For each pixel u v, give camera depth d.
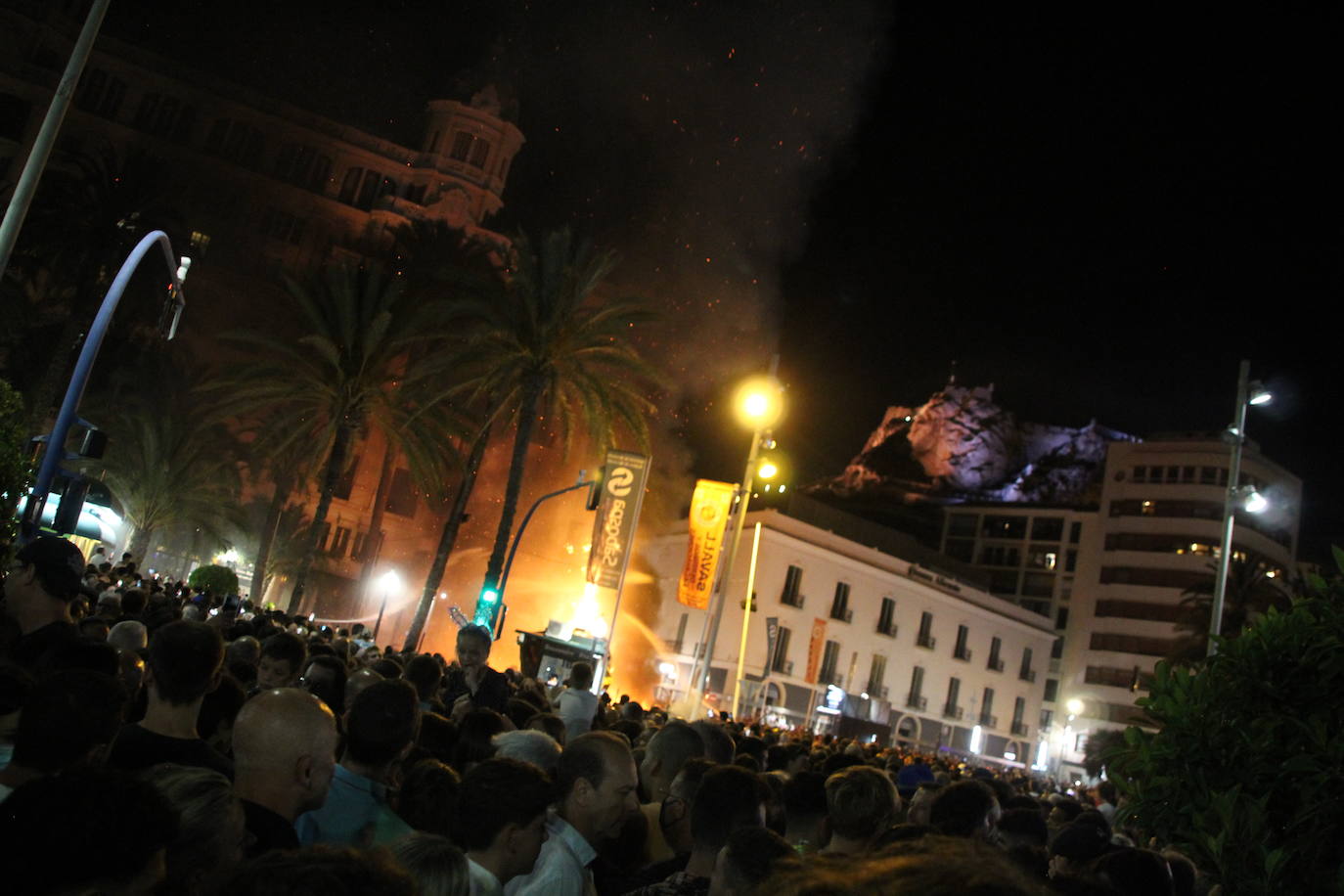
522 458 32.75
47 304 50.84
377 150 80.94
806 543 65.44
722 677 62.28
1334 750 5.86
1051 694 88.75
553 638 23.88
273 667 7.08
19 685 4.26
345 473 73.69
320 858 1.96
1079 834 5.59
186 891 2.89
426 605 33.34
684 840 5.61
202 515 50.31
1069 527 93.44
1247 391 26.27
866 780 5.25
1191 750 6.51
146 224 42.06
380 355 36.44
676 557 69.94
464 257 50.00
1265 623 6.64
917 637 71.88
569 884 4.27
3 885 2.22
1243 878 5.76
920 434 151.62
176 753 4.41
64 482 17.44
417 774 4.68
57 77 70.94
